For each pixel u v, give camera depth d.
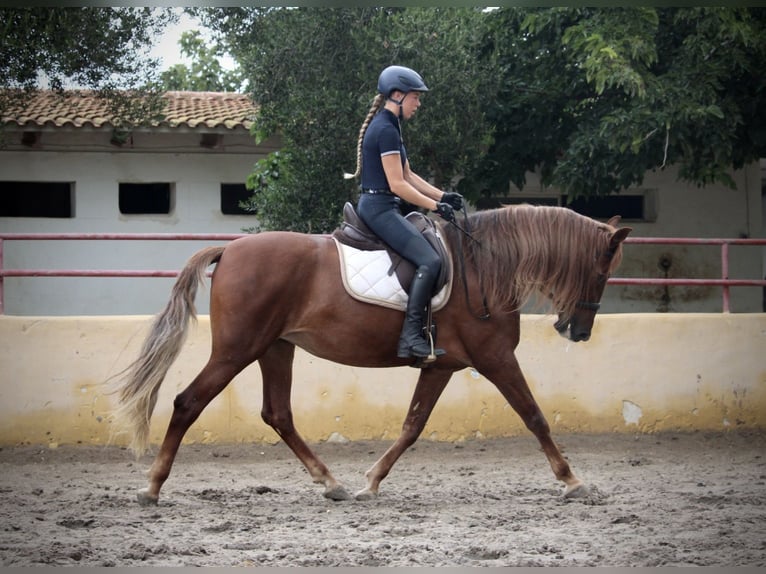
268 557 4.32
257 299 5.46
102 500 5.75
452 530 4.97
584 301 5.91
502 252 5.75
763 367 8.68
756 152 11.49
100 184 13.59
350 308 5.55
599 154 11.15
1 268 7.82
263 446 7.99
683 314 8.70
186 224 13.84
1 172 13.27
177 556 4.33
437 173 11.09
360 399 8.14
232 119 13.54
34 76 9.78
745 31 9.60
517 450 7.91
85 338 7.84
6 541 4.59
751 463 7.45
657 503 5.75
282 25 10.42
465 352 5.75
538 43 11.42
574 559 4.31
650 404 8.54
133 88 10.91
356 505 5.73
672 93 9.95
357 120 10.36
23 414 7.75
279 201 11.09
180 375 7.91
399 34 10.30
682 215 13.92
